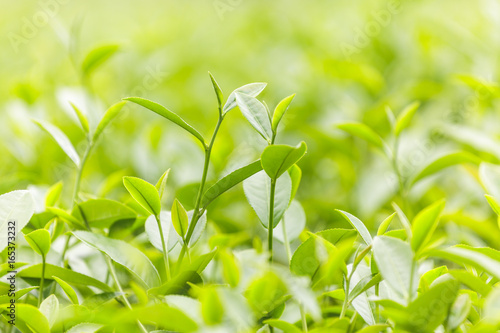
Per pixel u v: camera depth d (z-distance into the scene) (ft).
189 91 5.81
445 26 5.15
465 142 3.71
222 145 3.74
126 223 3.05
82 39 7.20
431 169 3.45
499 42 4.71
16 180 3.54
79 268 3.06
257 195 2.91
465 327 2.76
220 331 2.56
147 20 7.67
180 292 2.79
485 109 4.25
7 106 4.53
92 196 3.12
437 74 5.14
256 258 2.81
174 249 3.11
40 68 5.33
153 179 3.96
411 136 4.16
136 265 2.84
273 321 2.68
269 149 2.72
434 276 2.82
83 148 4.05
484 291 2.69
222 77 6.10
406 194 3.50
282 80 5.52
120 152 4.49
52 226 3.05
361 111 4.66
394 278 2.67
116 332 2.78
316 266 2.83
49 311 2.78
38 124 3.09
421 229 2.65
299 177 2.93
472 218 3.36
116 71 5.93
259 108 2.83
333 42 6.15
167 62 6.06
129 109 4.96
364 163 4.28
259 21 7.23
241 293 2.77
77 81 5.34
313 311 2.60
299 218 3.08
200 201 2.84
